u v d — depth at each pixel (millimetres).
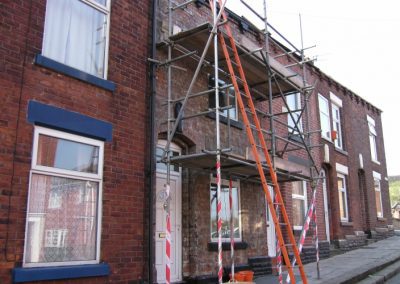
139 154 7527
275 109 12109
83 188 6629
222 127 9836
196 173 8844
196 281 8328
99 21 7430
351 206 16734
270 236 11328
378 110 22188
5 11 5938
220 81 10070
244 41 8906
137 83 7762
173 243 8383
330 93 16750
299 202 13023
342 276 9758
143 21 8195
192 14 9547
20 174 5750
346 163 17078
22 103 5918
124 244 6984
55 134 6262
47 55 6531
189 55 7977
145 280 7234
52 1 6773
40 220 6004
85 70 7051
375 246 16516
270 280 9492
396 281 10531
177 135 8625
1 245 5406
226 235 9648
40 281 5691
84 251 6480
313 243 12789
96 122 6824
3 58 5809
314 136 14516
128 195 7199
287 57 13398
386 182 22203
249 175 9469
